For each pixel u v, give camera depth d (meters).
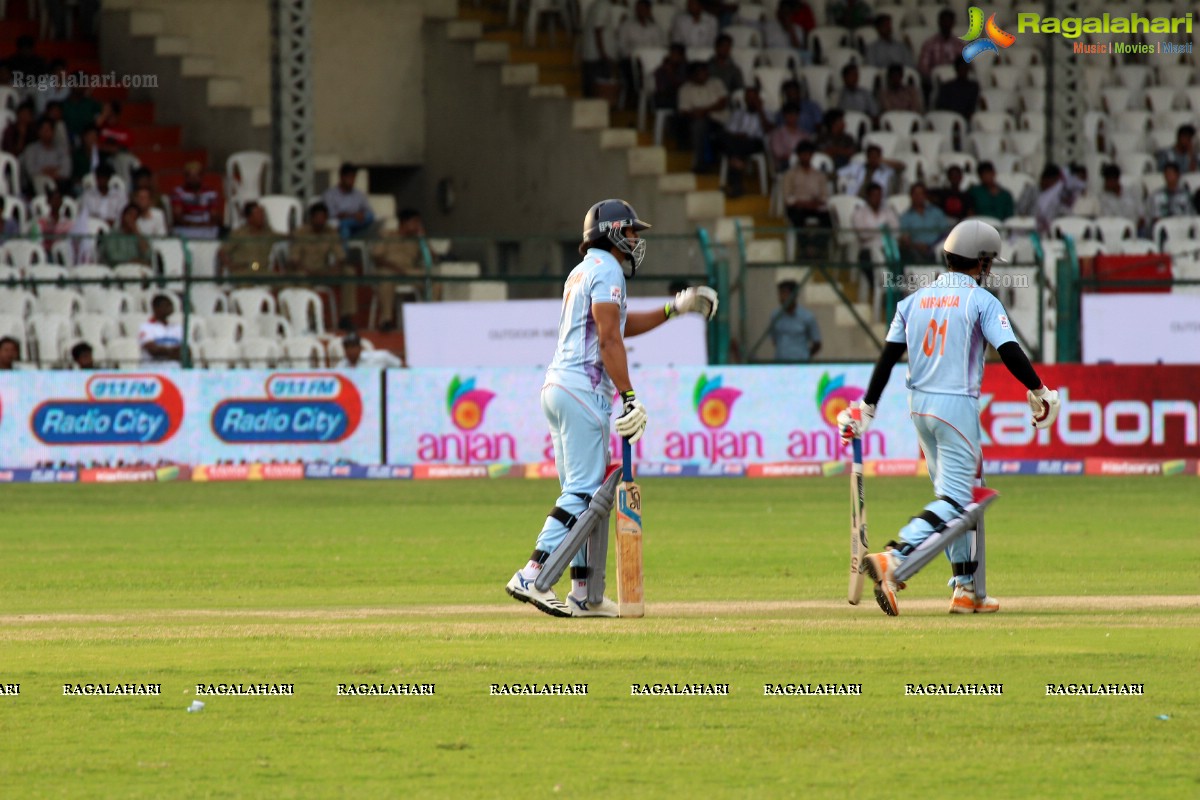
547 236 66.88
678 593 34.81
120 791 18.69
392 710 22.45
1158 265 69.81
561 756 20.17
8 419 63.41
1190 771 19.47
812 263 68.31
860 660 25.56
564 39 99.19
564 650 26.41
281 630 28.88
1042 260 67.69
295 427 64.75
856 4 102.31
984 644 26.91
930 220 82.00
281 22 77.19
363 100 98.31
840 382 66.06
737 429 65.75
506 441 65.44
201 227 78.81
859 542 31.70
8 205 75.62
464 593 35.28
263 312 69.62
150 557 42.22
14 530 48.72
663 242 73.25
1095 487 61.66
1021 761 19.91
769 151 90.06
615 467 29.92
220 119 91.88
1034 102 100.25
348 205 80.81
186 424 64.19
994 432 66.25
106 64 93.88
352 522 50.72
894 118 93.38
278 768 19.67
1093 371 66.25
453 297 73.19
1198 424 66.50
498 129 96.06
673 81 91.00
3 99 83.25
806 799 18.36
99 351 67.25
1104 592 34.59
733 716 22.16
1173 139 100.00
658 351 66.44
